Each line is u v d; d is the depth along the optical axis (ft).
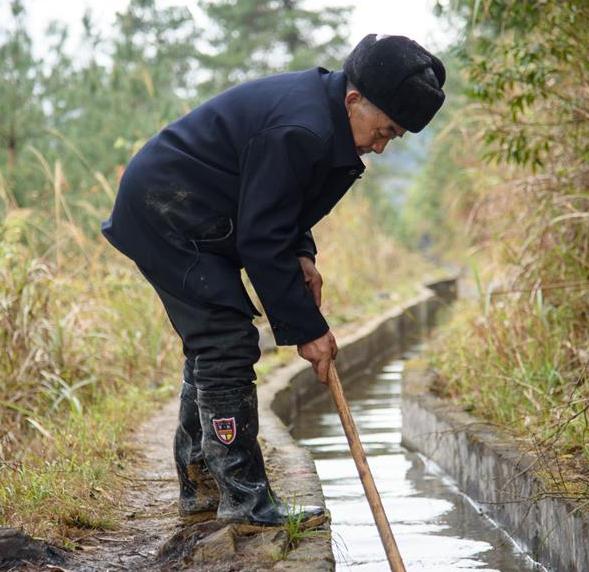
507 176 28.40
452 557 16.03
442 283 70.90
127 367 26.53
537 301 23.06
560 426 17.52
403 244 94.48
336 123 12.87
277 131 12.61
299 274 13.03
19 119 35.45
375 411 29.66
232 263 13.66
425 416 22.91
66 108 37.47
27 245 28.76
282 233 12.81
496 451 18.10
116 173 34.35
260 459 13.87
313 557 12.71
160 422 22.47
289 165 12.62
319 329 13.19
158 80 41.57
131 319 28.37
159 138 13.47
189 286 13.32
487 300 23.76
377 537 17.02
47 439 19.42
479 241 33.35
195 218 13.19
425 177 92.79
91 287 28.53
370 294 52.95
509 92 25.48
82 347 24.54
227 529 13.06
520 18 22.62
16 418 20.38
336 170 13.07
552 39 21.58
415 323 51.80
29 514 14.46
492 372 22.45
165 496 16.58
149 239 13.42
